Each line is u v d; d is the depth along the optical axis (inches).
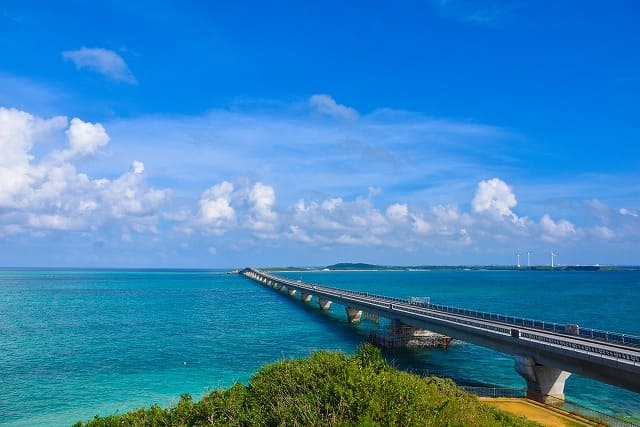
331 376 986.1
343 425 762.8
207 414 1005.8
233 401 1033.5
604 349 1535.4
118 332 3673.7
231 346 3134.8
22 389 2107.5
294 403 894.4
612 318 4687.5
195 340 3344.0
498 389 1915.6
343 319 4896.7
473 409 1031.0
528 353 1839.3
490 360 2768.2
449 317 2684.5
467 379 2332.7
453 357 2849.4
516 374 2433.6
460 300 6948.8
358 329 4109.3
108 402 1941.4
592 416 1558.8
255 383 1101.7
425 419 829.8
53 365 2551.7
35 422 1718.8
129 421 1048.8
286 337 3555.6
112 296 7352.4
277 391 998.4
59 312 5029.5
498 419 1124.5
